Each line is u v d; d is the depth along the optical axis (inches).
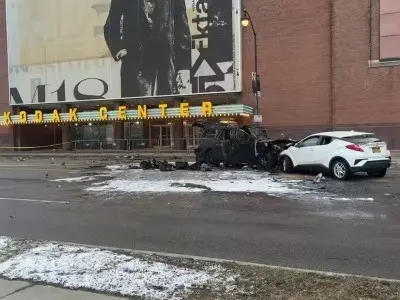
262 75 1402.6
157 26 1551.4
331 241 281.0
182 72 1514.5
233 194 477.7
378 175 609.9
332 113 1301.7
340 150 576.7
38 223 360.2
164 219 362.0
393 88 1216.8
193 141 1546.5
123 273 204.1
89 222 358.9
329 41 1310.3
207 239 293.9
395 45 1213.1
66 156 1438.2
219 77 1457.9
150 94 1569.9
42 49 1764.3
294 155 645.3
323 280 191.3
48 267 215.9
